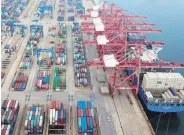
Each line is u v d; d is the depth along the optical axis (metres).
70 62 100.88
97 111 72.25
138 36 115.56
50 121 62.16
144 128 67.19
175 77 76.00
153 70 85.38
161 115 76.00
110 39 104.75
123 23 118.00
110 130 65.12
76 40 121.88
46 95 77.75
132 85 83.00
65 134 61.81
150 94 73.56
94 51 113.81
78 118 63.53
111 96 80.31
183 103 72.56
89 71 95.25
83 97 78.25
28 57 101.00
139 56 79.62
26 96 76.50
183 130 70.62
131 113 72.81
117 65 80.62
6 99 73.81
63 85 82.38
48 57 100.19
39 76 86.75
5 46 108.88
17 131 61.50
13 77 86.75
